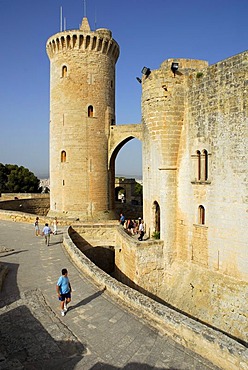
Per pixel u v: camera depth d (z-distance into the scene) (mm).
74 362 7898
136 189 71000
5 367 7629
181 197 20469
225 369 7562
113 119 38281
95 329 9531
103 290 12727
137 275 20172
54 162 36594
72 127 35281
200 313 17125
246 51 15680
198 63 20781
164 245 20812
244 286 15867
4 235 24766
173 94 20078
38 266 16438
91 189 35938
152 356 8133
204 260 18531
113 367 7703
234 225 16484
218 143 17391
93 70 35812
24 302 11602
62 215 35469
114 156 38625
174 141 20438
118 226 26750
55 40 35438
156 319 9961
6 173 73125
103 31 36094
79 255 16984
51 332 9328
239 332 14930
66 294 10539
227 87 16781
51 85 37406
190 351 8375
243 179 15953
